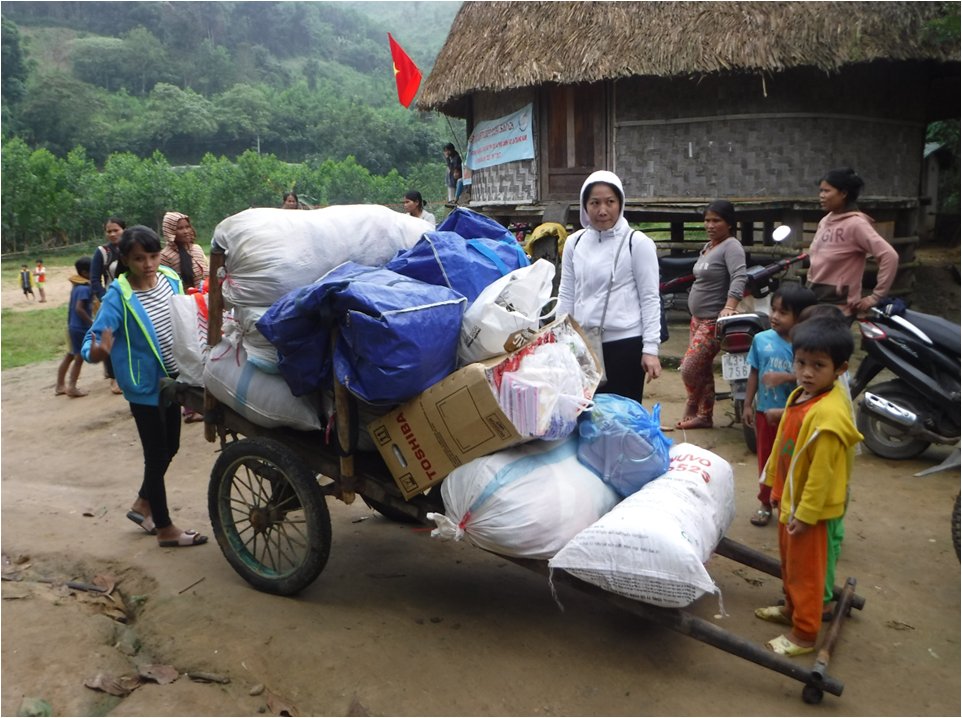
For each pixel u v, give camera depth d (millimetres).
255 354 3475
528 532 2980
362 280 3176
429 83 11047
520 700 2834
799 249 9422
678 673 2990
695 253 10594
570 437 3400
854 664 3039
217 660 3096
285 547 4250
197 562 4035
